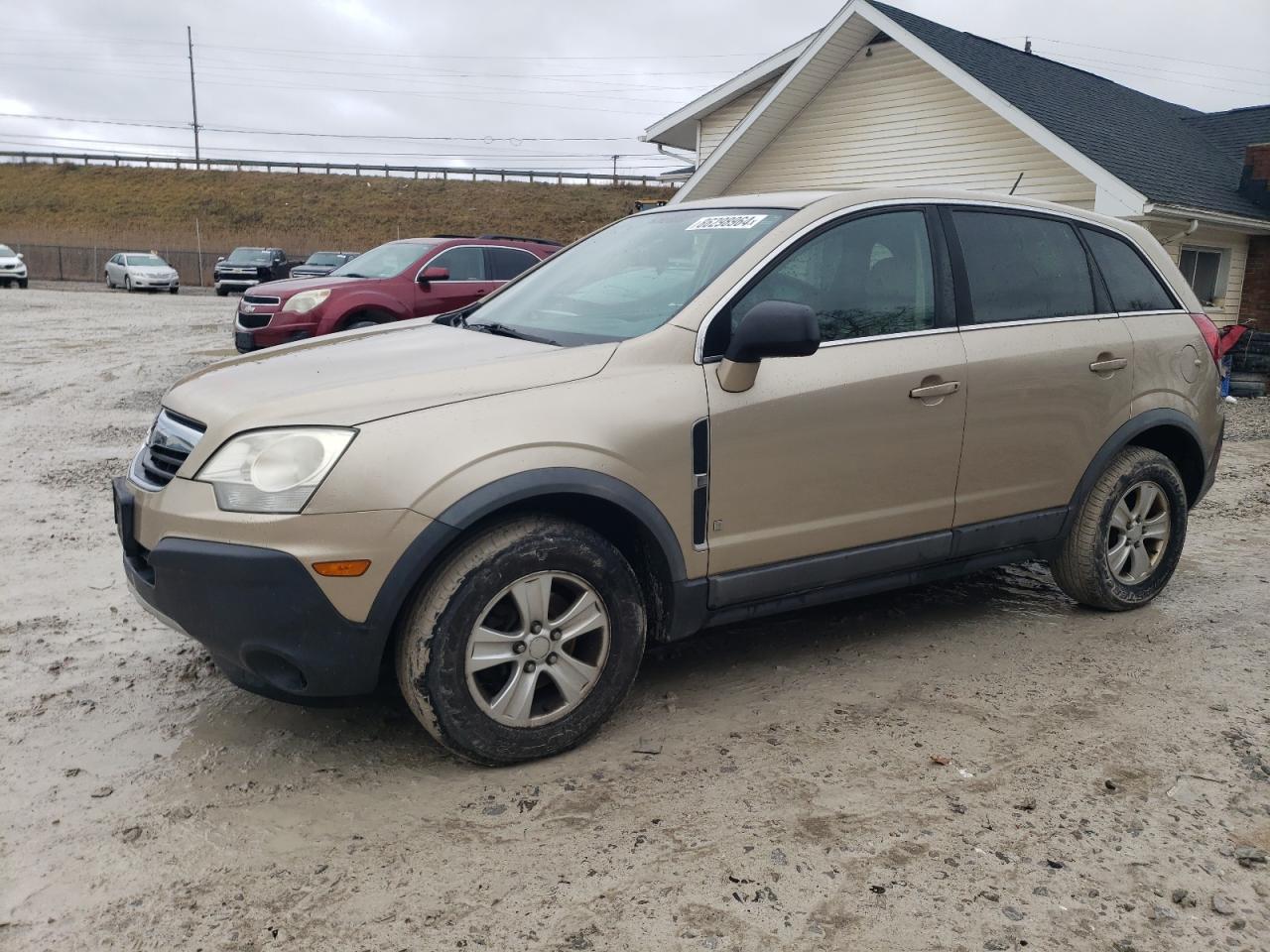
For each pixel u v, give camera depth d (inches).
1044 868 104.7
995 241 163.2
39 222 2588.6
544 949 91.7
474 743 119.4
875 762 126.3
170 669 152.8
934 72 602.5
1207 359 187.9
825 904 98.3
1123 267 181.6
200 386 130.8
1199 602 190.4
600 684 127.4
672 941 92.8
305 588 109.9
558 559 120.7
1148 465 177.3
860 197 150.4
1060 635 171.9
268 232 2484.0
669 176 869.8
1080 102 633.0
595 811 114.4
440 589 115.0
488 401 119.4
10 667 152.4
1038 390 160.2
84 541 218.5
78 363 541.0
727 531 134.0
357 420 113.5
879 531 148.1
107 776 121.1
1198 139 723.4
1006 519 162.4
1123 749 130.5
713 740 131.9
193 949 91.4
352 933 93.7
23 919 95.0
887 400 143.8
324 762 125.4
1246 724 138.2
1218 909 98.3
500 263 475.2
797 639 168.9
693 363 131.4
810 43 623.2
